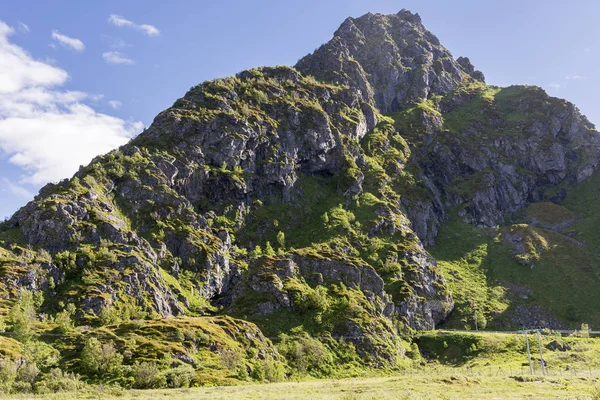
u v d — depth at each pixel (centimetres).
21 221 19662
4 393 9638
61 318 14350
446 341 19462
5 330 13300
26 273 16400
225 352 13512
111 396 9319
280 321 17400
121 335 13762
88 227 19238
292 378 13950
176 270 19888
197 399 8350
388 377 14175
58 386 10250
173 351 12938
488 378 12406
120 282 17275
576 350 18262
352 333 17350
